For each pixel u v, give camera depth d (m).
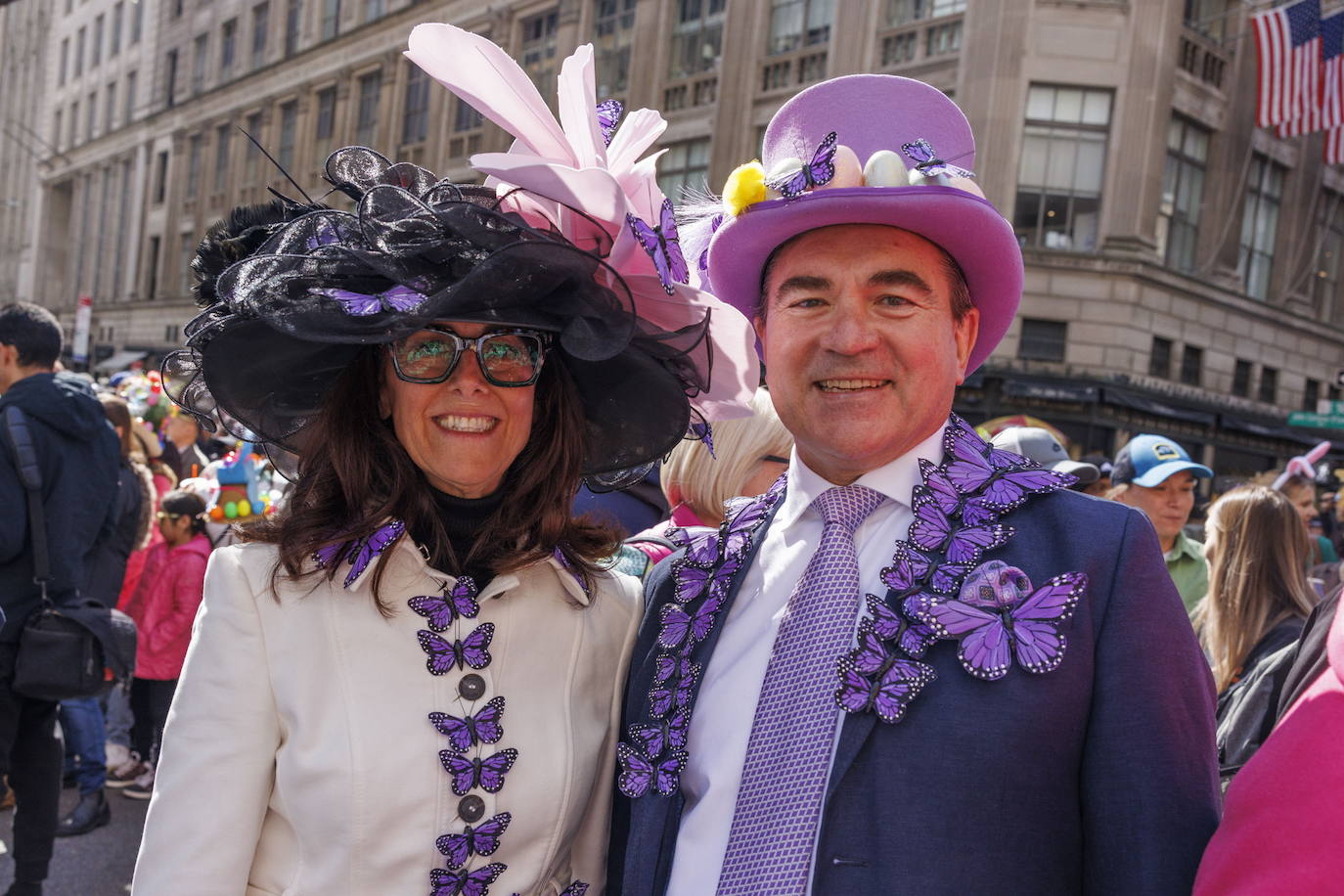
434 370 1.47
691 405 1.84
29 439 3.15
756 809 1.32
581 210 1.49
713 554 1.59
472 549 1.58
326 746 1.41
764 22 15.34
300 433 1.71
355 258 1.44
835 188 1.37
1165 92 13.77
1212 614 3.02
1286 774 1.02
